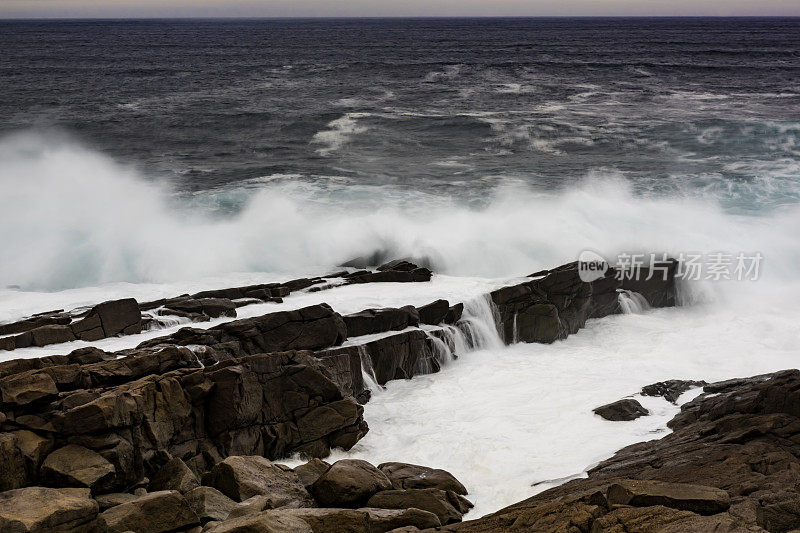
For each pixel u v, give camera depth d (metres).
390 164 40.72
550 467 12.66
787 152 42.28
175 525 9.56
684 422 13.64
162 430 11.73
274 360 13.63
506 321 20.16
